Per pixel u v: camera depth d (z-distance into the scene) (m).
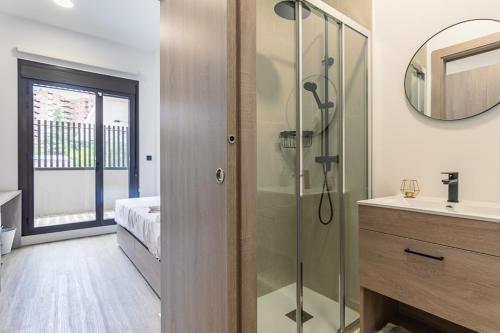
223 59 0.95
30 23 3.58
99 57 4.10
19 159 3.55
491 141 1.47
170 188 1.40
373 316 1.61
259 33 1.53
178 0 1.29
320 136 1.84
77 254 3.24
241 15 0.94
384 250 1.42
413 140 1.78
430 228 1.25
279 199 1.63
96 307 2.06
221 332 0.98
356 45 1.93
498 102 1.44
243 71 0.95
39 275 2.63
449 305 1.20
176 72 1.32
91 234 4.07
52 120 3.87
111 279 2.55
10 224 3.47
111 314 1.97
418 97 1.75
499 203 1.44
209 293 1.06
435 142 1.68
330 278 1.85
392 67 1.88
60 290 2.33
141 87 4.54
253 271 0.97
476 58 1.52
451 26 1.61
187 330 1.23
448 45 1.62
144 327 1.81
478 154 1.51
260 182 1.55
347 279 1.89
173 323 1.37
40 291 2.31
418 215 1.29
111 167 4.35
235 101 0.94
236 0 0.95
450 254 1.19
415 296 1.30
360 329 1.55
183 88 1.25
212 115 1.02
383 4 1.93
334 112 1.86
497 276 1.07
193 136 1.17
